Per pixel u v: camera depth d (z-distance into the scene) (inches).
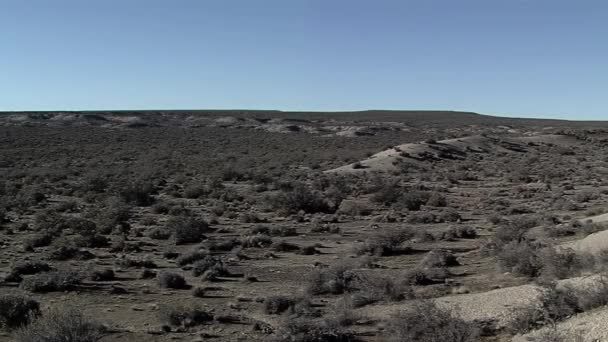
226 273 1144.8
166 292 995.3
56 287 1000.2
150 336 733.3
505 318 706.8
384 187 2549.2
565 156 4653.1
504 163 4185.5
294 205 2187.5
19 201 2330.2
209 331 757.9
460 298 833.5
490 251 1264.8
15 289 998.4
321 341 695.1
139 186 2517.2
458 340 630.5
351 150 5142.7
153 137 5935.0
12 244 1493.6
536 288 743.1
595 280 711.7
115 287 1017.5
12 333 698.2
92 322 717.9
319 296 956.6
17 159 4234.7
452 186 3070.9
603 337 546.9
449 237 1537.9
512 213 2069.4
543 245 1194.6
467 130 7293.3
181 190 2866.6
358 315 799.1
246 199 2524.6
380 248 1341.0
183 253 1365.7
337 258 1320.1
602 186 2994.6
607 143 5408.5
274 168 3944.4
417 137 6318.9
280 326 737.6
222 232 1724.9
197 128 6909.5
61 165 3929.6
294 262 1279.5
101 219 1843.0
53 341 636.1
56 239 1493.6
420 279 1013.2
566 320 642.8
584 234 1317.7
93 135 5821.9
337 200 2346.2
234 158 4552.2
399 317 677.9
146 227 1809.8
